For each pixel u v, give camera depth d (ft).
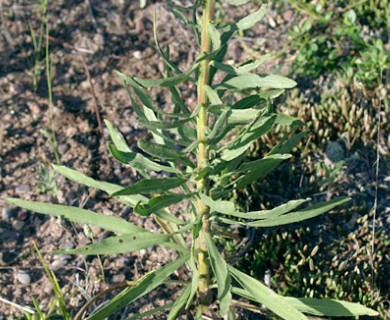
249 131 0.89
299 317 0.89
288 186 1.23
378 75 1.32
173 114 0.87
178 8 0.81
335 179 1.22
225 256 1.12
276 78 0.85
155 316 1.09
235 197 1.19
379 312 1.06
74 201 1.23
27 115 1.34
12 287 1.13
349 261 1.13
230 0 0.82
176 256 1.16
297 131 1.26
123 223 0.99
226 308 0.84
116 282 1.13
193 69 0.82
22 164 1.28
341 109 1.29
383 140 1.26
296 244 1.13
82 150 1.30
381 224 1.17
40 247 1.18
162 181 0.86
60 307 0.99
